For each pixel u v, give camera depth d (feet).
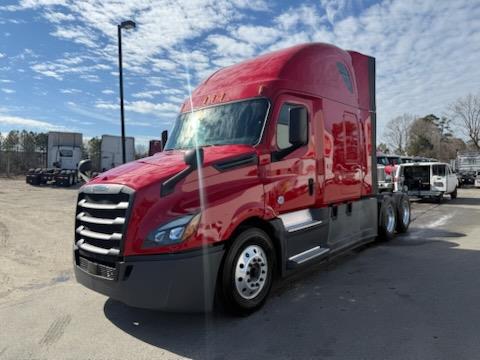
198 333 13.98
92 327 14.75
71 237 32.78
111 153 97.81
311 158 19.19
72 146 106.52
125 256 12.99
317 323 14.49
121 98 50.80
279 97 17.48
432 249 26.50
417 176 60.90
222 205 14.17
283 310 15.84
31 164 177.88
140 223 13.05
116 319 15.47
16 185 104.73
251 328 14.24
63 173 97.86
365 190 25.22
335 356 12.03
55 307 16.87
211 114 18.75
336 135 21.54
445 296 16.93
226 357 12.23
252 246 15.48
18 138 186.50
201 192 13.88
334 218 21.56
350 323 14.40
